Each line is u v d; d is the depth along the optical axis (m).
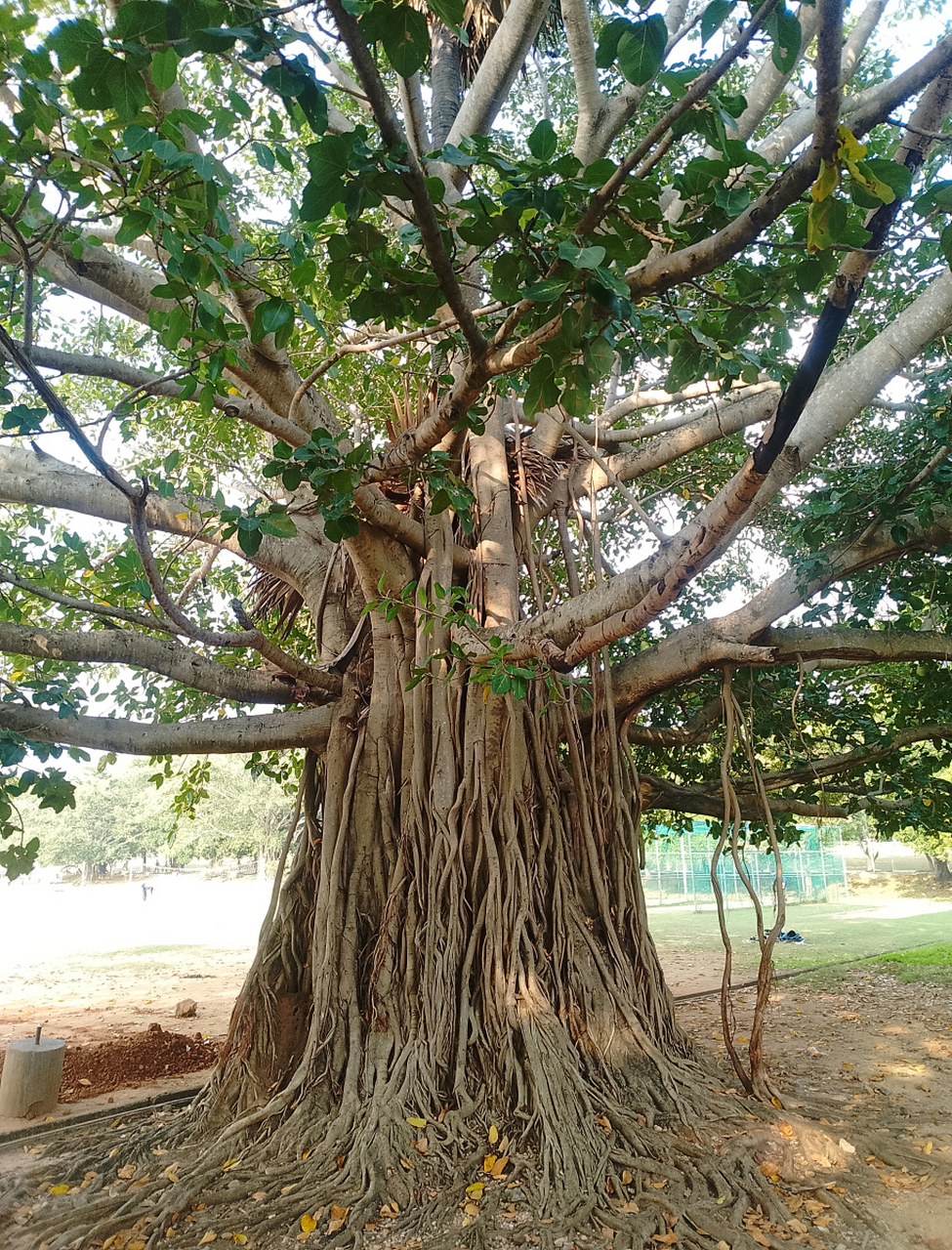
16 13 3.39
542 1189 4.39
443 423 3.77
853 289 2.74
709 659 6.09
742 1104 5.28
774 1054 7.45
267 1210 4.29
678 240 3.08
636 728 7.82
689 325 3.67
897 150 2.94
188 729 6.06
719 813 8.40
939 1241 3.99
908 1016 9.12
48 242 3.14
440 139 7.55
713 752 9.90
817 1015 9.28
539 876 6.01
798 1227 4.05
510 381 4.64
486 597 6.72
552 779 6.43
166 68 2.30
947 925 19.75
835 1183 4.49
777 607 5.94
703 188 2.92
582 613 4.73
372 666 6.86
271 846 39.94
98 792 44.75
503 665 4.45
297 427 4.70
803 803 8.98
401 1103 4.98
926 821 9.36
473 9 7.47
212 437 9.27
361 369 8.85
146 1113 6.22
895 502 5.60
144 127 2.60
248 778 35.94
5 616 5.36
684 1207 4.16
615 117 5.91
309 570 7.02
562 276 2.74
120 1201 4.49
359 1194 4.41
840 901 29.81
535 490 7.39
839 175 2.32
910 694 8.80
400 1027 5.52
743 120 6.40
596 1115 5.01
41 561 6.16
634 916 6.27
